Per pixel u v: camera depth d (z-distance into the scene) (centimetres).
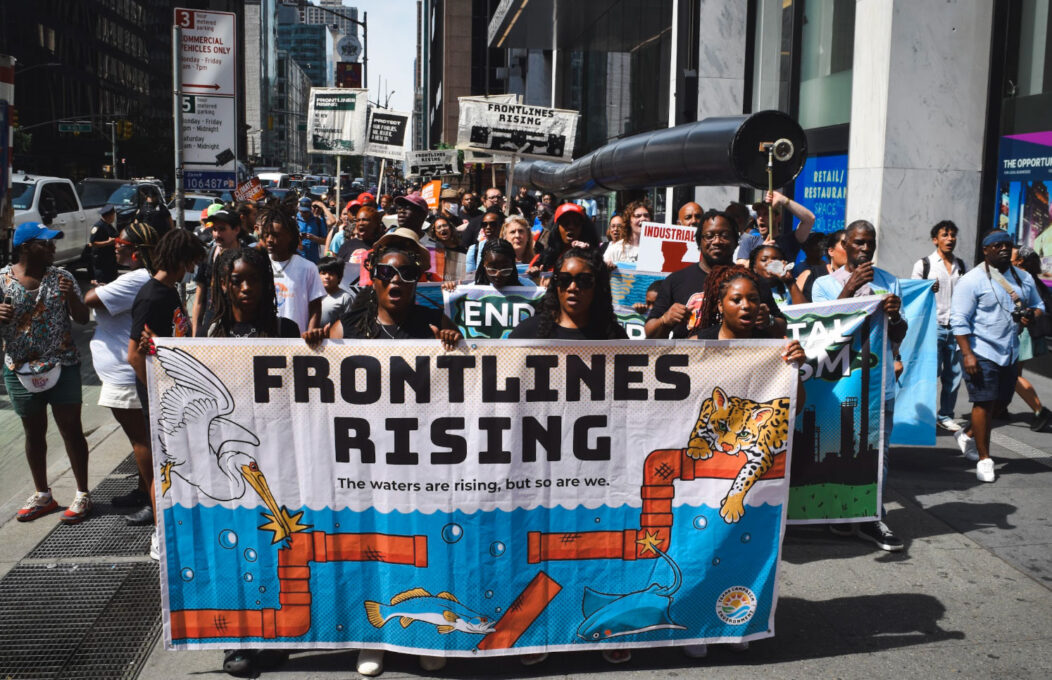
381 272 421
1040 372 1020
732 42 1698
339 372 393
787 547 554
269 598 400
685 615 405
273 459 396
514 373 393
